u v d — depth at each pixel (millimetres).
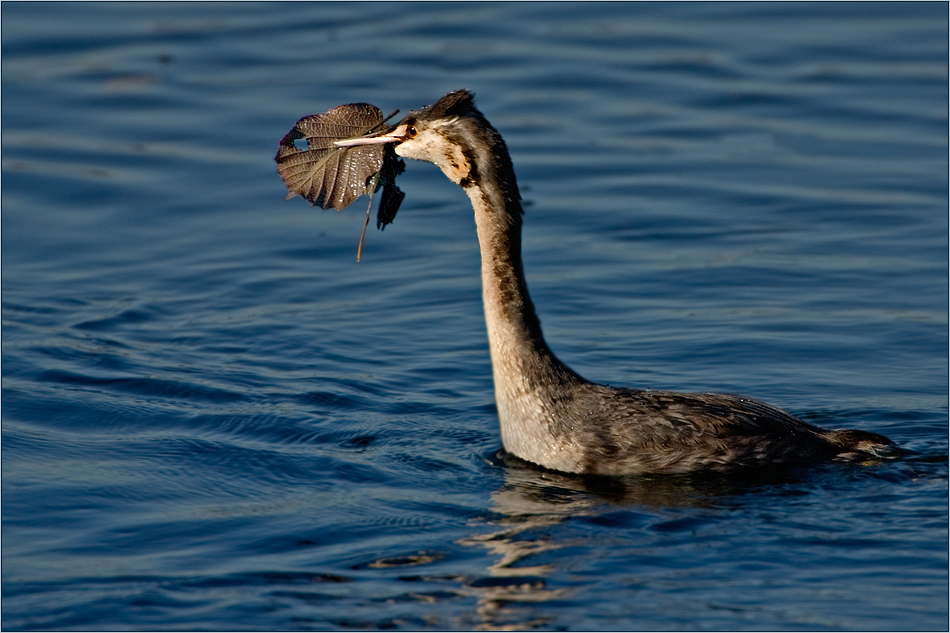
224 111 21906
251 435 12594
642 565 9602
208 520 10602
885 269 16891
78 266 17609
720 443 11297
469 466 11805
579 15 25734
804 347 14758
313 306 16391
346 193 11367
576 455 11516
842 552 9703
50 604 9109
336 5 26609
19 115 21719
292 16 26062
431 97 21797
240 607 9062
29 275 17297
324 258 17969
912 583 9195
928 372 14008
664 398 11734
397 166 11836
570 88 22688
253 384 13977
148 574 9594
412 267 17562
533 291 16547
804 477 11180
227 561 9828
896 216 18500
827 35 24562
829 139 20984
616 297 16391
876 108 21797
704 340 15008
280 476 11586
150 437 12500
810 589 9164
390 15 25984
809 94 22375
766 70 23250
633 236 18219
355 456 12055
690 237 18125
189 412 13180
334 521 10547
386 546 10047
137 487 11297
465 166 11562
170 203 19516
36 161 20438
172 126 21531
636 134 21281
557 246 17922
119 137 21234
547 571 9523
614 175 20016
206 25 25547
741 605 8930
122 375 14188
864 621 8688
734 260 17359
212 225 19016
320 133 11336
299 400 13531
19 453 12031
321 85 22500
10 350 14867
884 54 23672
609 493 11047
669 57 23812
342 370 14438
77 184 19844
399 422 12977
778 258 17359
